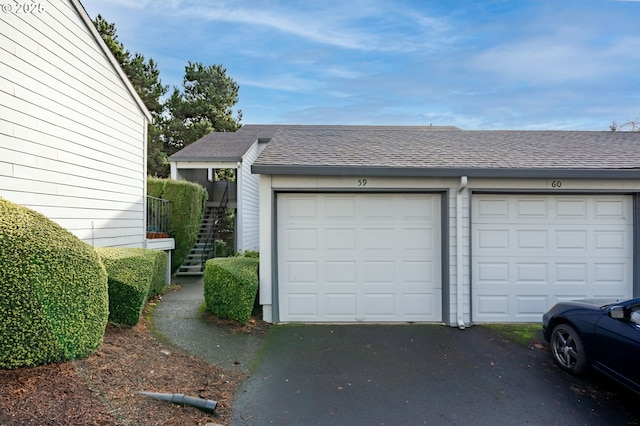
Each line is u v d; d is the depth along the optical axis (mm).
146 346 4027
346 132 7930
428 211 5625
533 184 5488
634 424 3002
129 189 6977
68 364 3018
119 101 6613
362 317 5590
